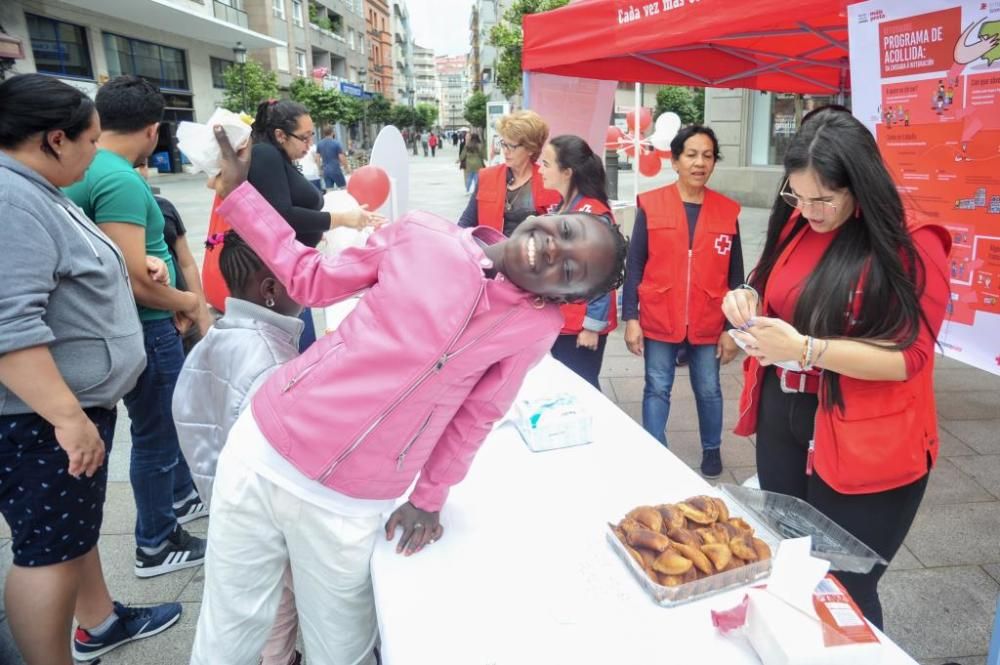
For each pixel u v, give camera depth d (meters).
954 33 2.17
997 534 2.69
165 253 2.48
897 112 2.44
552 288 1.08
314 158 11.23
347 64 51.53
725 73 5.05
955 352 2.56
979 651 2.08
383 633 1.04
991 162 2.21
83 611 2.05
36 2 17.83
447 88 188.38
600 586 1.13
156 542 2.47
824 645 0.89
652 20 3.19
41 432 1.60
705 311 2.99
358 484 1.20
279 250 1.33
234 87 23.23
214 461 1.61
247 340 1.50
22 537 1.66
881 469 1.52
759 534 1.22
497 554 1.23
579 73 4.57
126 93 2.19
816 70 5.42
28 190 1.48
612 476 1.51
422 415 1.16
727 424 3.86
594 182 2.84
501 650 0.99
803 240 1.68
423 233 1.18
